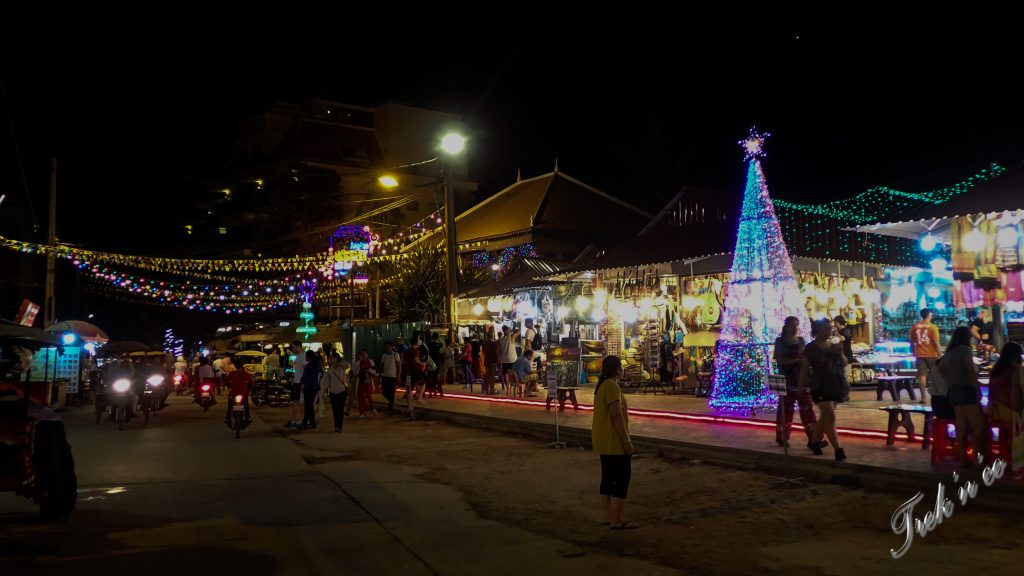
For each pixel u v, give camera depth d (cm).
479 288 3084
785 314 1609
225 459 1338
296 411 1905
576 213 3888
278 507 930
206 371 2558
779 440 1182
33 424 862
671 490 988
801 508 863
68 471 866
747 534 763
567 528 811
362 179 5838
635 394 2102
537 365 2408
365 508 923
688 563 671
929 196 2177
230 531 810
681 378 2084
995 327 1311
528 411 1862
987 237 1227
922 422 1391
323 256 4194
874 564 651
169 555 716
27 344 984
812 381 1043
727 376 1622
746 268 1658
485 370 2400
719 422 1491
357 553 724
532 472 1168
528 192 4072
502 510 908
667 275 2241
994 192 1202
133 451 1446
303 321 4188
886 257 2127
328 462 1313
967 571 627
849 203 2288
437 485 1077
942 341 2112
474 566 679
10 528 824
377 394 2764
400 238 4369
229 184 5994
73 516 884
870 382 2097
